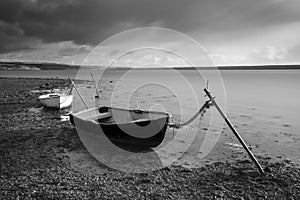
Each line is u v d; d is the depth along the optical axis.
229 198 6.96
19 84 44.59
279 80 101.50
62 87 42.19
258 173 8.59
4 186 7.41
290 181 7.95
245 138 13.31
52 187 7.39
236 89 52.88
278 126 16.33
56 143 11.44
